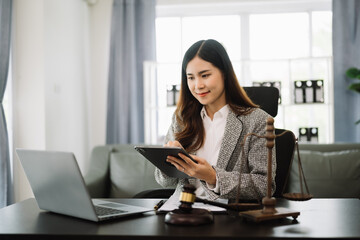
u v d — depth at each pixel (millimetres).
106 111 3852
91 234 877
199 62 1304
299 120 3793
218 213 1079
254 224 950
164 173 1399
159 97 3918
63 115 3338
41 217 1069
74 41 3617
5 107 2871
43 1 2957
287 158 1595
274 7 3854
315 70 3781
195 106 1478
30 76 2963
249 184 1152
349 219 1009
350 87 3146
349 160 2535
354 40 3561
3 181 2623
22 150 1079
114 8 3848
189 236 843
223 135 1370
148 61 3635
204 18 3979
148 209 1123
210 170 1137
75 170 938
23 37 2971
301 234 852
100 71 4059
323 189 2482
